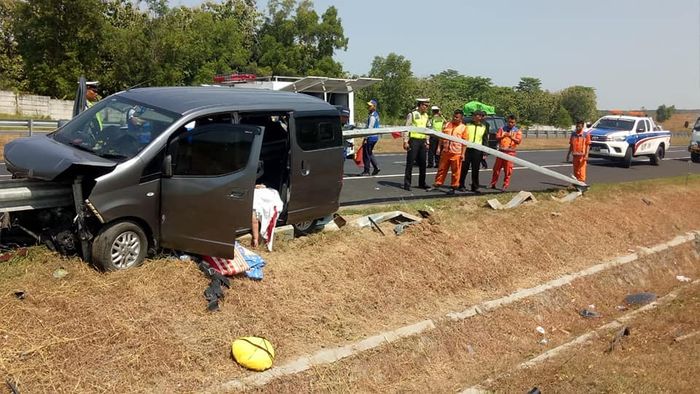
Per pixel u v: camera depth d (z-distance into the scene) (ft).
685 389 17.84
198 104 20.66
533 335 25.34
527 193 39.24
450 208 34.68
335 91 57.21
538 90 233.35
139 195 18.78
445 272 26.68
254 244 23.04
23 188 18.08
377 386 19.01
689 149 87.61
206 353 16.98
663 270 36.17
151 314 17.35
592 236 36.22
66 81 102.58
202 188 19.25
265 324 19.04
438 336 22.31
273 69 136.98
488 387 19.30
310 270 22.79
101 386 14.79
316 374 17.94
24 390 13.93
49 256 18.90
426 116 41.65
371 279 24.09
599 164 73.56
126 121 20.16
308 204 24.57
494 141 61.62
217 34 128.36
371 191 40.45
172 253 20.33
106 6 118.11
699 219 45.75
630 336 24.00
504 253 30.37
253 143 19.69
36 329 15.56
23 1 103.45
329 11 141.38
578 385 18.60
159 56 104.37
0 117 87.86
